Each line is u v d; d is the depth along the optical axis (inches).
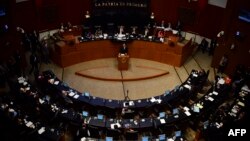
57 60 784.3
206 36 884.0
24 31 797.9
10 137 514.6
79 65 802.8
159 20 903.7
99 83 741.3
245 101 639.8
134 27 856.3
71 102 611.5
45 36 860.6
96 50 819.4
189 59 854.5
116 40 808.3
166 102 623.2
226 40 761.6
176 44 793.6
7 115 548.1
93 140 517.0
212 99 627.8
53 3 831.7
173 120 568.4
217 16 834.8
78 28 858.8
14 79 677.3
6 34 692.7
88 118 563.2
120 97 695.7
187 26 898.7
